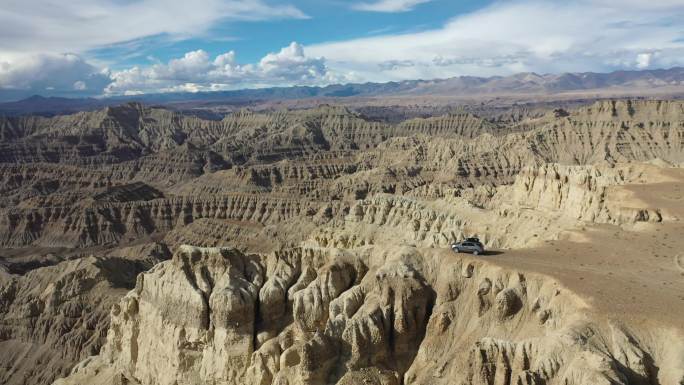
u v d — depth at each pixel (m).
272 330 73.00
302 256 78.25
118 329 90.44
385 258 73.38
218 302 72.56
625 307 54.94
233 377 70.81
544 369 51.19
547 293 60.66
